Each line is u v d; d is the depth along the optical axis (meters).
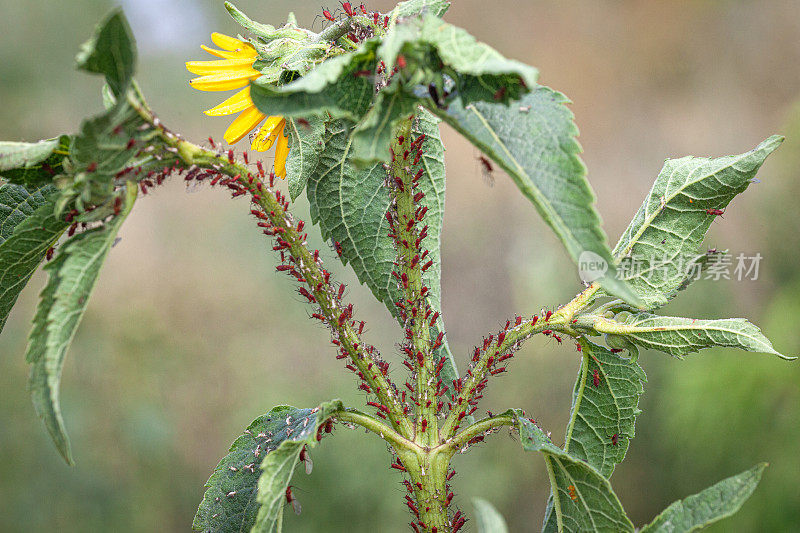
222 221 8.02
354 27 1.22
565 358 6.24
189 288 7.07
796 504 4.26
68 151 1.10
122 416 5.63
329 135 1.36
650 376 5.50
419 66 0.93
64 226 1.15
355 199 1.38
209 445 6.15
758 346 1.18
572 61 10.71
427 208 1.37
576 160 0.93
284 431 1.28
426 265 1.34
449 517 1.28
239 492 1.28
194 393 6.36
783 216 5.30
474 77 0.94
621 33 10.88
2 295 1.18
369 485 5.28
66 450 0.89
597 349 1.33
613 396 1.35
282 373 6.57
